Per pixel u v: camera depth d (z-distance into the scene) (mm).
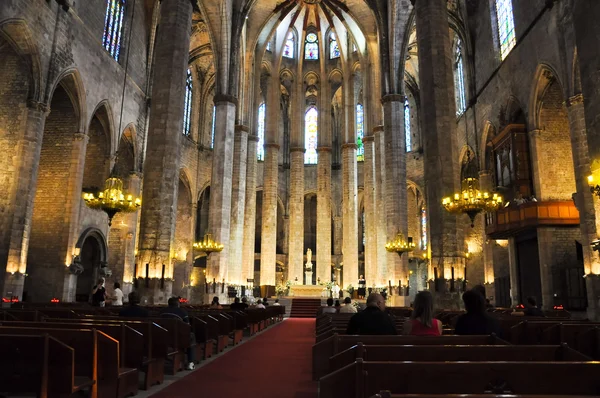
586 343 7125
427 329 6379
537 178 23031
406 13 32938
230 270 34688
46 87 21156
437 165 18797
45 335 4887
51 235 24234
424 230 45031
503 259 28344
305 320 28734
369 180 39875
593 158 13109
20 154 19984
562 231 22062
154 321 8586
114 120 27922
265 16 39844
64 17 22469
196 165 42438
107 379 6234
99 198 18594
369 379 3529
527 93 23672
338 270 47188
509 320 10219
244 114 38312
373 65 39000
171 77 20906
